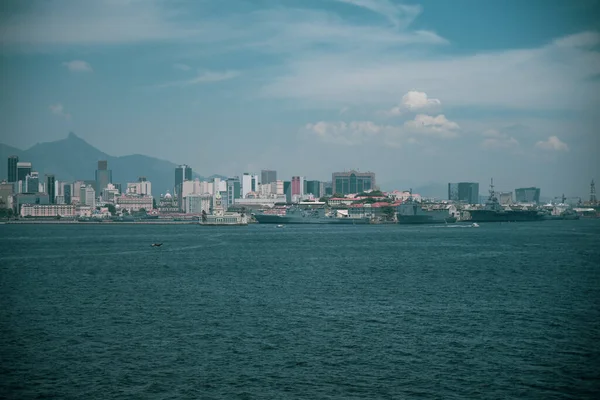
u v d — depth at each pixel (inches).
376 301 3718.0
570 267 5610.2
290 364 2416.3
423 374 2298.2
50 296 4008.4
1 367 2400.3
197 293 4082.2
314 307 3526.1
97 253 7593.5
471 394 2108.8
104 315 3344.0
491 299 3784.5
